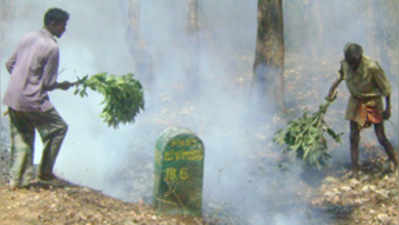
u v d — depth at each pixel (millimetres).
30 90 4109
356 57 5355
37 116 4219
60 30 4297
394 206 5070
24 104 4117
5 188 4398
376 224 4762
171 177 4430
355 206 5203
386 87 5465
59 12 4223
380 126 5711
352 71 5523
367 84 5508
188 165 4477
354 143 5895
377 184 5598
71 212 3963
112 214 4121
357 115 5727
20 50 4230
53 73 4148
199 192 4582
